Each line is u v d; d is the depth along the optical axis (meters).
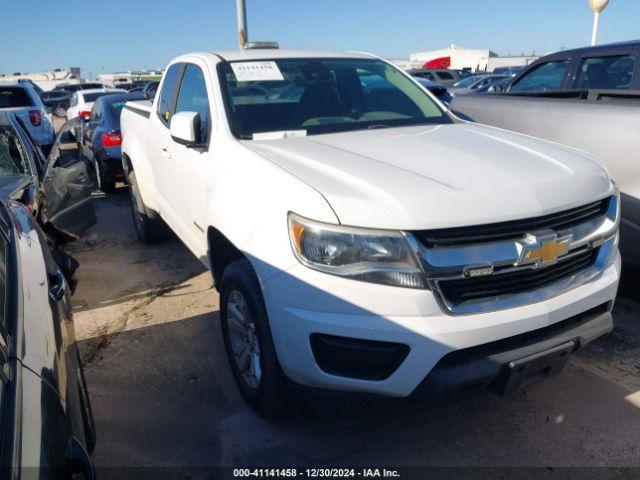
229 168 3.10
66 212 4.88
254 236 2.63
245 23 9.19
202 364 3.56
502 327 2.33
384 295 2.26
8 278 1.99
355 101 3.86
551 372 2.59
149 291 4.75
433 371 2.31
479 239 2.34
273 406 2.78
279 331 2.48
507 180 2.51
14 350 1.60
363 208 2.31
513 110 4.74
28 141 5.00
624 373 3.32
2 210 2.58
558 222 2.51
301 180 2.55
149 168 5.04
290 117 3.56
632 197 3.72
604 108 3.93
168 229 5.83
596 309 2.73
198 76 4.02
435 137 3.28
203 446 2.82
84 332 4.07
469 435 2.84
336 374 2.37
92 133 8.99
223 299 3.09
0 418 1.34
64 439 1.58
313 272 2.35
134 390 3.32
